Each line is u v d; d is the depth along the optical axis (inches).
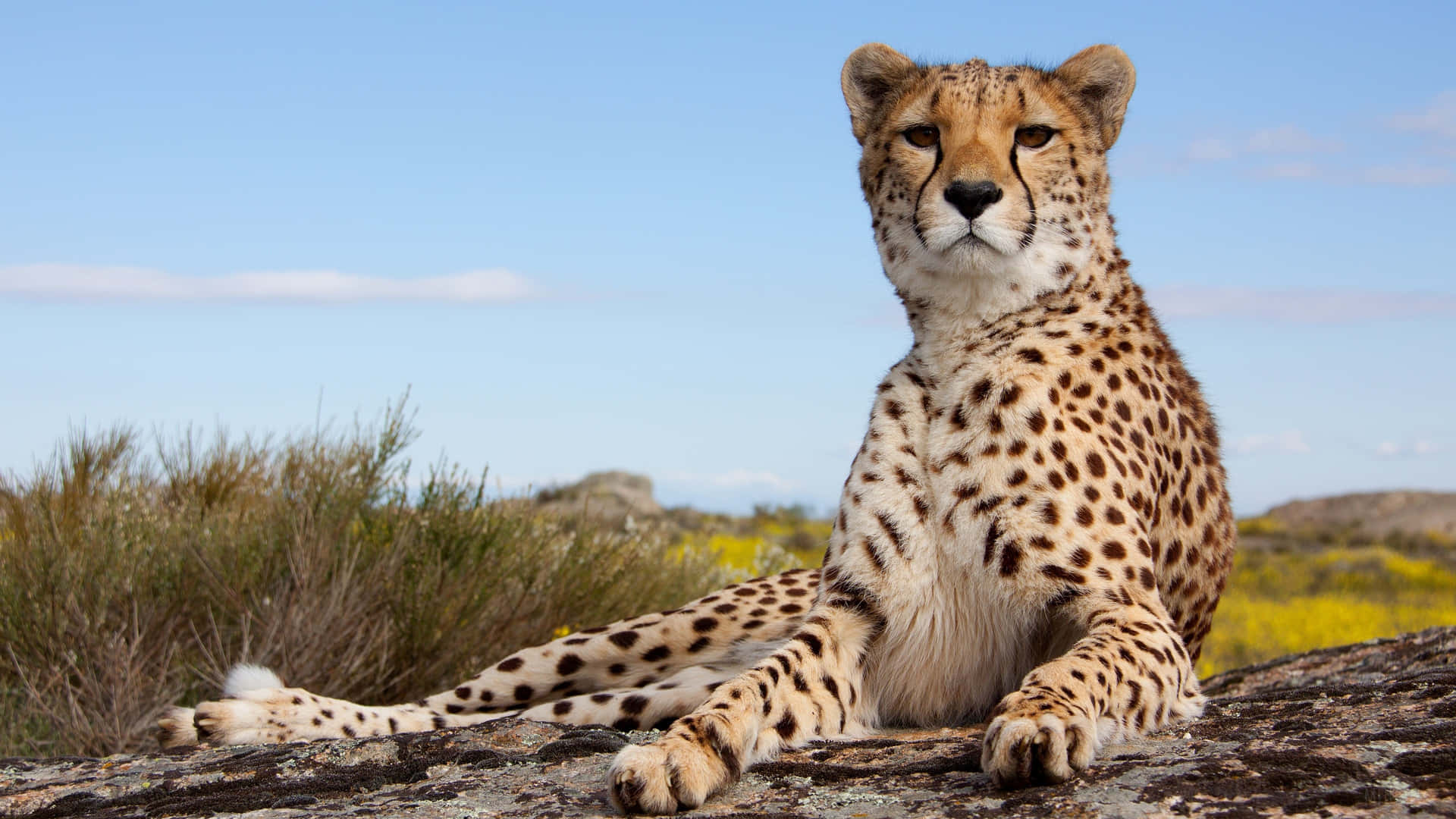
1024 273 133.2
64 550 218.5
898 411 135.4
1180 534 144.3
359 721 152.7
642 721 145.9
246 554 229.3
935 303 136.7
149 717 204.5
